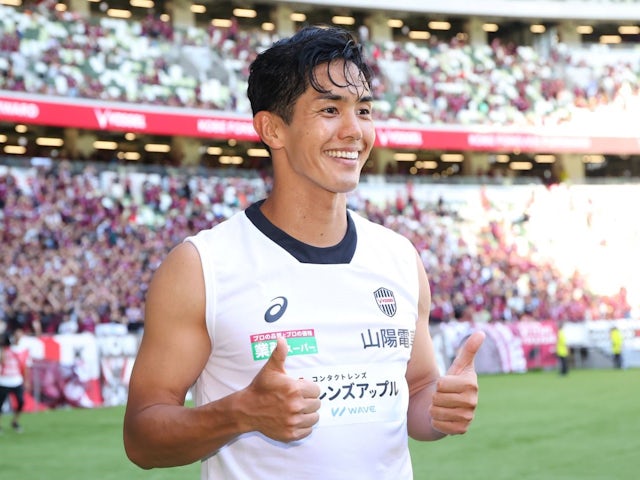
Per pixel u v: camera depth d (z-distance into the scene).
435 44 34.00
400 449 2.27
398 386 2.28
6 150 29.98
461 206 29.69
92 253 21.39
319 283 2.24
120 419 14.35
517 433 11.44
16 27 24.86
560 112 33.22
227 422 1.90
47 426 13.42
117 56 26.53
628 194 31.42
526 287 27.70
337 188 2.21
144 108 26.09
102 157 31.27
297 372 2.15
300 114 2.20
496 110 32.50
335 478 2.13
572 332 25.25
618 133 33.53
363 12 35.59
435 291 26.08
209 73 28.42
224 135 27.48
